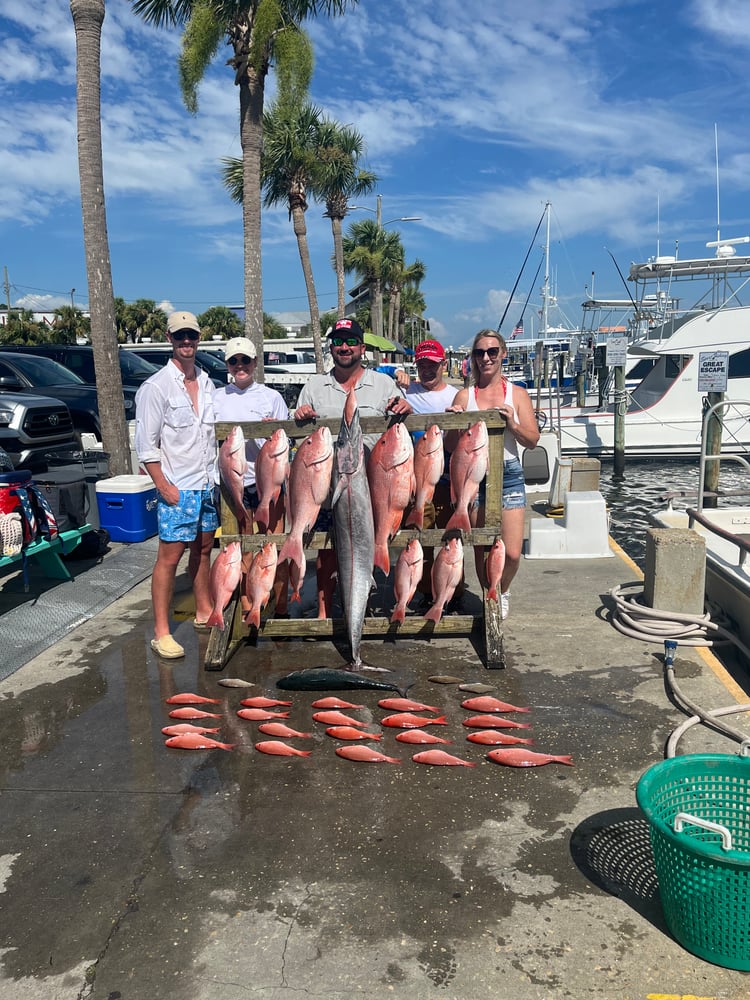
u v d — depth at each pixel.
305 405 4.90
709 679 4.45
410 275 58.59
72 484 6.69
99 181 9.29
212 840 3.06
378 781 3.48
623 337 19.36
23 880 2.85
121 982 2.36
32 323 53.16
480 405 4.99
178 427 4.82
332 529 4.60
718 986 2.28
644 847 2.95
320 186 29.97
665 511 7.86
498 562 4.83
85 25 8.94
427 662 4.82
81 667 4.91
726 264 21.59
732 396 20.73
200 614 5.48
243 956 2.45
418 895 2.70
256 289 15.59
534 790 3.36
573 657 4.86
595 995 2.26
